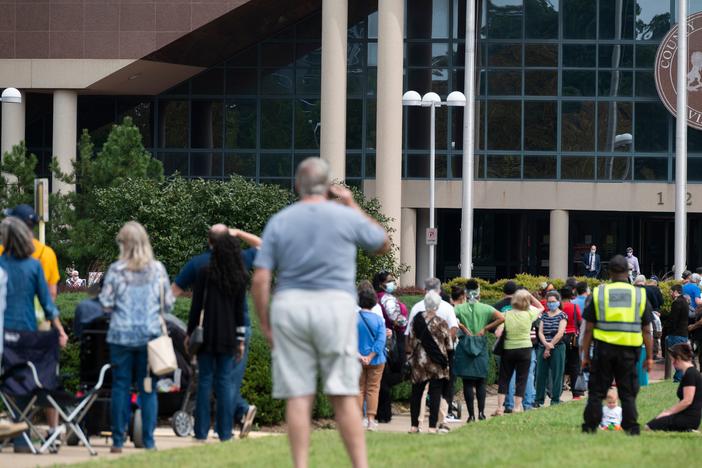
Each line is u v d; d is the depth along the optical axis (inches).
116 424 698.8
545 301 1373.0
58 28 2662.4
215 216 2063.2
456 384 1384.1
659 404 1216.2
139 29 2647.6
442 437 824.3
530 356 1171.3
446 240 2869.1
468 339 1111.0
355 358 488.7
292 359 485.1
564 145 2797.7
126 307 685.3
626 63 2802.7
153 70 2721.5
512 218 2883.9
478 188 2773.1
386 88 2600.9
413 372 990.4
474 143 2792.8
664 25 2797.7
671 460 677.9
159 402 845.8
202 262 743.1
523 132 2797.7
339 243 484.1
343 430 489.4
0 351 675.4
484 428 971.9
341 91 2623.0
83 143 2111.2
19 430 693.9
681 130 2304.4
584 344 856.9
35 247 745.6
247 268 761.6
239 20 2677.2
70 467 614.2
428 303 987.9
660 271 2859.3
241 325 753.0
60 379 709.9
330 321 480.1
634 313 842.2
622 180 2787.9
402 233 2770.7
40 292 692.1
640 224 2866.6
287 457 644.1
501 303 1216.2
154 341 684.7
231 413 761.0
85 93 2785.4
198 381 760.3
